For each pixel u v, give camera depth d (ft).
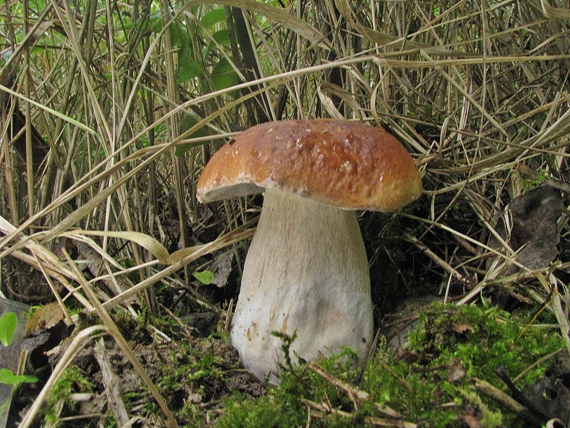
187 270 1.02
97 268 0.92
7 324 0.69
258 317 0.77
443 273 1.03
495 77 0.96
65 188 0.98
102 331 0.76
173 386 0.70
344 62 0.78
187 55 1.02
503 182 0.97
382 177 0.66
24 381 0.64
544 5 0.75
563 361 0.70
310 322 0.76
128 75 1.00
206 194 0.76
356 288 0.78
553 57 0.75
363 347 0.79
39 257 0.82
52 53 1.19
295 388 0.68
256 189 0.84
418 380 0.65
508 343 0.70
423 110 1.04
